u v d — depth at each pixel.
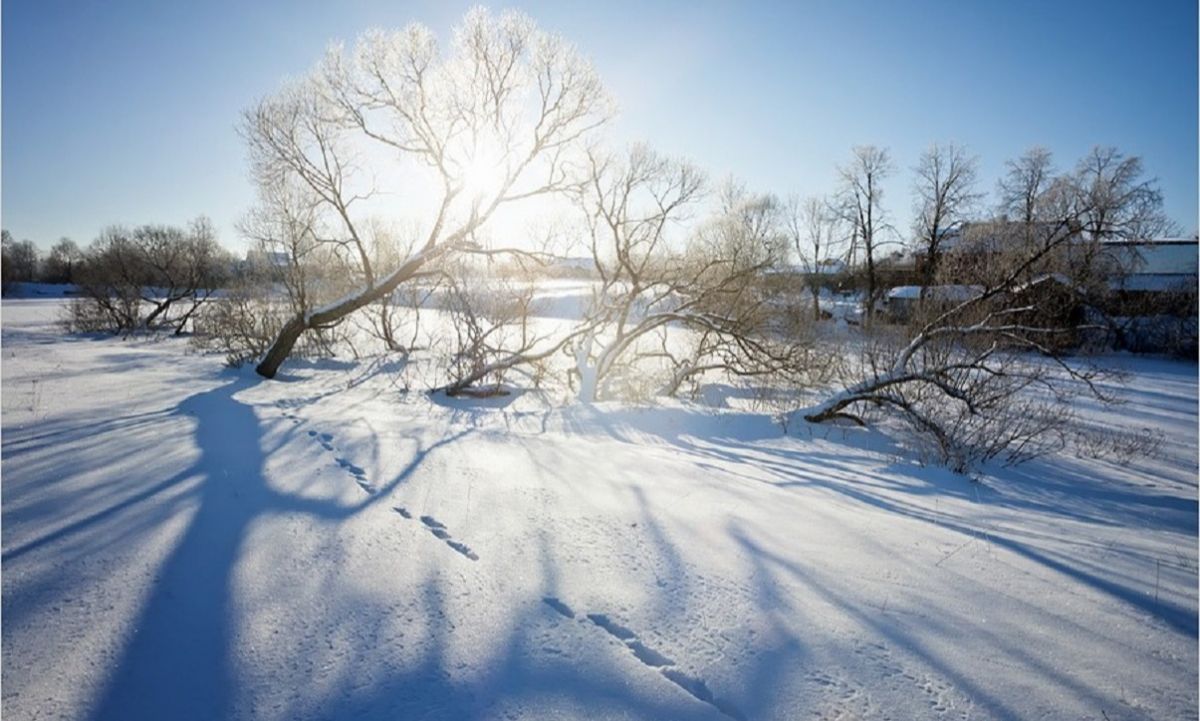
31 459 5.79
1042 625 3.30
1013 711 2.57
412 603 3.25
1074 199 19.19
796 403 13.88
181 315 30.98
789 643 3.02
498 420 10.59
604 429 10.60
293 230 14.79
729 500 5.55
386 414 10.17
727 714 2.52
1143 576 4.14
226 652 2.78
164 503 4.61
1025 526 5.73
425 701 2.51
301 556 3.76
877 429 12.17
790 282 19.19
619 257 14.47
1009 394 10.92
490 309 17.28
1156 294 31.64
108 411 8.60
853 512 5.53
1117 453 11.51
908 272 44.91
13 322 31.25
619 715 2.46
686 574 3.76
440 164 13.58
